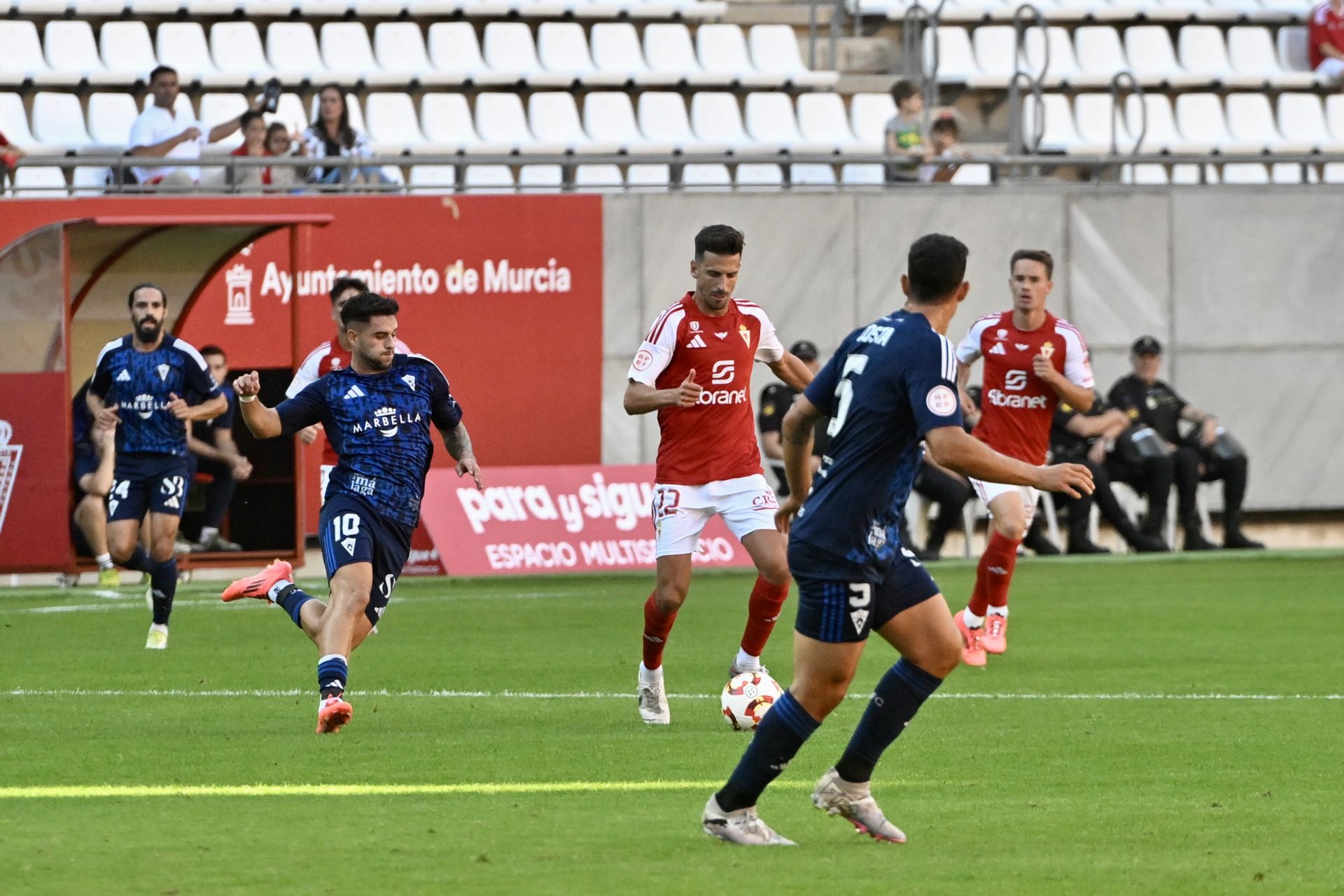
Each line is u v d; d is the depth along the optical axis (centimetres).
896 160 6119
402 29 7650
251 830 2050
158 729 2817
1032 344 3762
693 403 2798
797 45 8119
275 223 4900
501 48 7762
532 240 5859
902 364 1880
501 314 5844
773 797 2292
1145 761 2577
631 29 7919
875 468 1897
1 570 5056
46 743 2675
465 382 5822
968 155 6781
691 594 5134
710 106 7694
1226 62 8425
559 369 5891
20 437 5044
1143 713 3050
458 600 5000
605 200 5919
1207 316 6338
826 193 6116
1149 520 6034
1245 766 2533
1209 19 8525
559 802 2234
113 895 1728
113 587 5269
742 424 2975
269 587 2803
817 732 2816
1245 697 3247
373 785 2341
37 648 3953
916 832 2064
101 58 7294
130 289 5216
